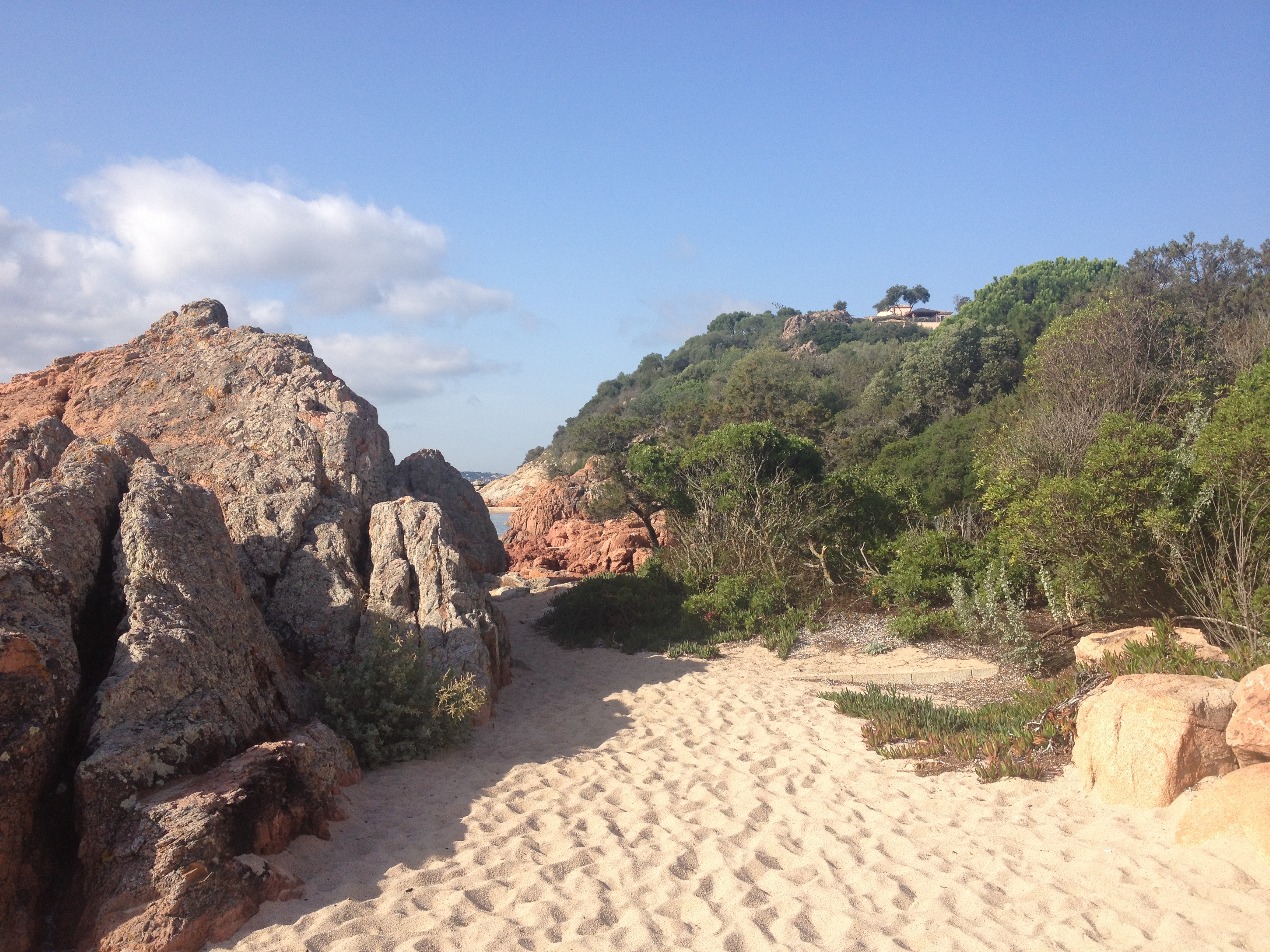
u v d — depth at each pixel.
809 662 12.18
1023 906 4.86
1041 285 72.88
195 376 12.09
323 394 11.84
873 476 18.53
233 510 9.97
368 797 6.78
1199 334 23.72
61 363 12.91
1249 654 7.86
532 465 83.44
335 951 4.45
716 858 5.65
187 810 4.97
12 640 4.98
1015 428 18.64
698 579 15.62
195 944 4.44
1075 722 7.17
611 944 4.58
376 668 7.99
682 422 39.03
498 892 5.17
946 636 12.32
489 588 19.47
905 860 5.59
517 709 9.77
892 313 125.75
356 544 10.38
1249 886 4.65
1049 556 11.62
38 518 6.44
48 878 4.87
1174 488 10.26
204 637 6.39
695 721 9.21
